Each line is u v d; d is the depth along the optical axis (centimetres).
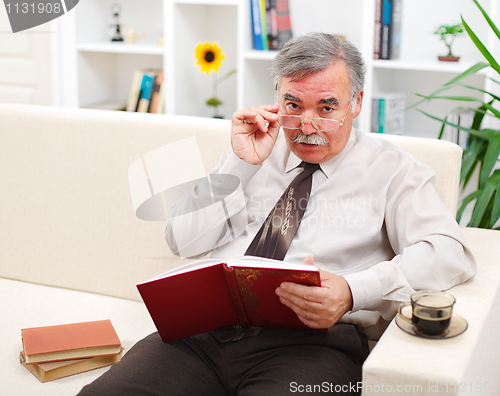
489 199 170
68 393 120
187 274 109
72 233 167
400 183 130
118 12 284
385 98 232
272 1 245
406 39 249
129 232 161
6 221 174
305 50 123
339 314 111
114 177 161
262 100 266
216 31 281
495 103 211
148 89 266
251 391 111
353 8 250
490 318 113
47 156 167
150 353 121
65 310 155
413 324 101
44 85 279
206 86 285
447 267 117
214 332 124
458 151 139
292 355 116
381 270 116
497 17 203
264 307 113
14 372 127
